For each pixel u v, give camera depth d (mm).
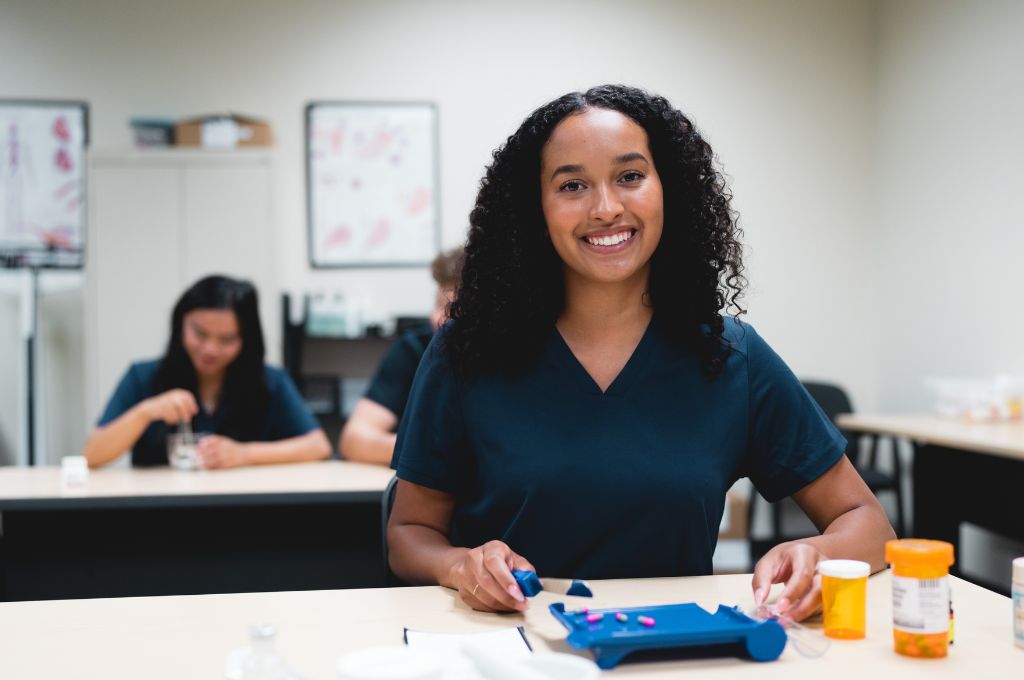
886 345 4711
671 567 1347
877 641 1051
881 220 4723
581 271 1343
